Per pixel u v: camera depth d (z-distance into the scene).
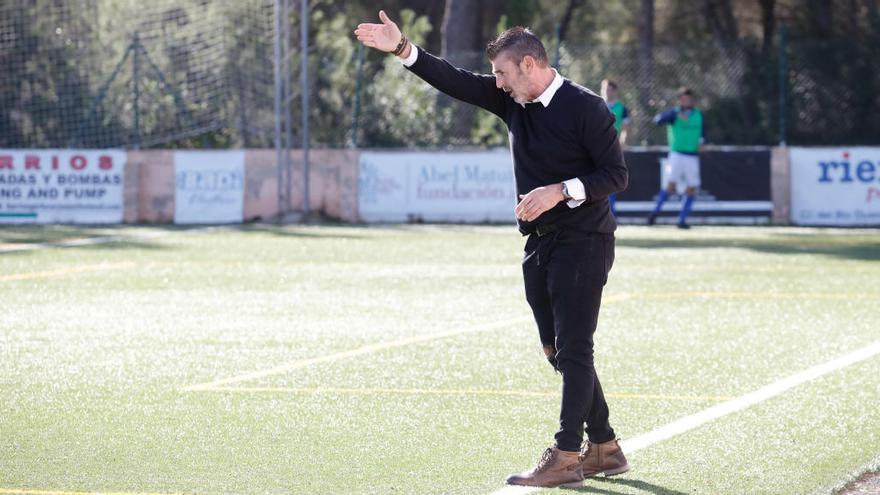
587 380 12.31
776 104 59.03
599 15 87.50
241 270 31.92
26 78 52.47
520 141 12.51
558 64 52.56
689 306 25.41
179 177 49.25
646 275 31.03
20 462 13.04
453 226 47.22
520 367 18.64
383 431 14.57
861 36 61.00
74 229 45.56
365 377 17.84
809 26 68.75
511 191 48.69
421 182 49.12
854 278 30.38
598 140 12.13
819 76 58.62
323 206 49.56
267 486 12.20
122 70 52.22
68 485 12.18
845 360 19.12
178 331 22.02
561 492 12.05
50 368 18.41
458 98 12.73
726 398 16.39
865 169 48.12
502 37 12.23
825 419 15.11
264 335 21.62
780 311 24.66
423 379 17.70
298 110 52.59
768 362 19.03
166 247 38.25
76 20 52.34
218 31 51.50
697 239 41.53
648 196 48.16
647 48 56.84
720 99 59.50
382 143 53.25
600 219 12.34
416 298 26.64
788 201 48.34
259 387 17.08
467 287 28.56
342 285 28.89
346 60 54.28
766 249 38.00
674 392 16.81
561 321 12.34
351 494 11.95
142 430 14.52
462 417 15.33
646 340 21.17
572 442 12.22
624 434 14.41
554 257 12.34
